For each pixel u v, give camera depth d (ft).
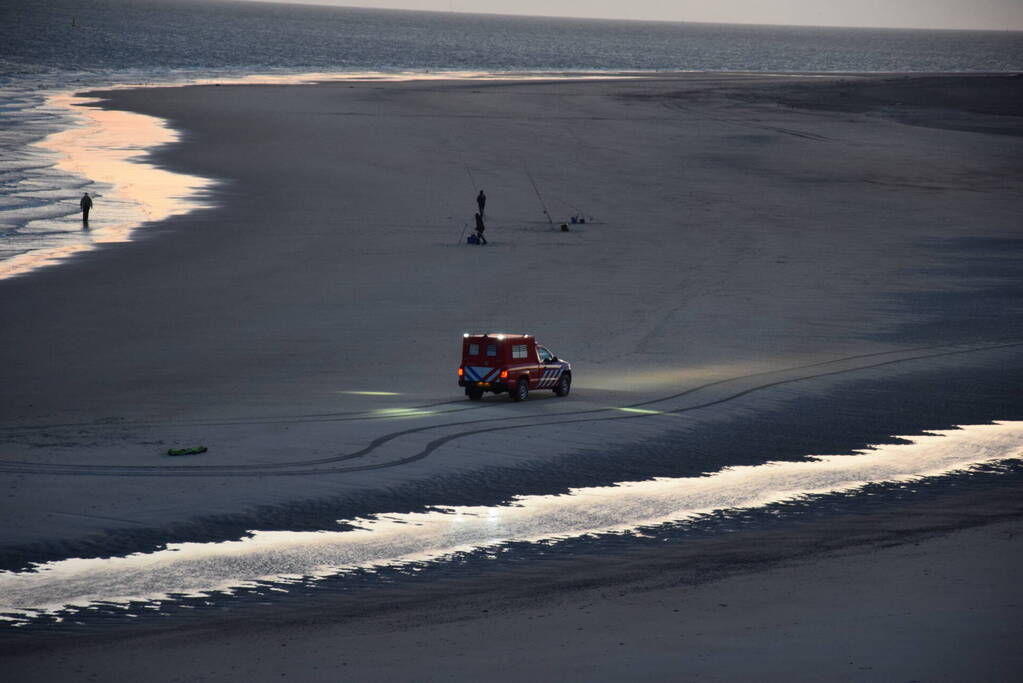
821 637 85.15
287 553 109.29
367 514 122.11
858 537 117.70
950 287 305.12
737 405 182.60
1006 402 189.78
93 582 100.07
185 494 125.29
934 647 82.53
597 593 98.32
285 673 78.02
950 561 107.96
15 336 227.81
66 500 121.19
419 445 150.10
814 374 207.51
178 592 98.32
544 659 80.53
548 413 172.55
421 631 87.76
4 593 96.78
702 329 247.29
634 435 161.27
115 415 165.68
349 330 236.63
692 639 84.99
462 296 275.80
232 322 243.81
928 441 164.45
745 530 121.08
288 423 160.15
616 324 249.75
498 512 124.88
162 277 291.58
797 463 150.51
